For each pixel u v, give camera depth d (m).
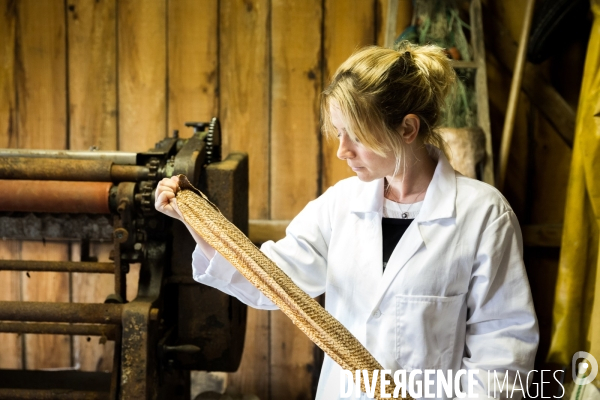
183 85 2.55
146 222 1.83
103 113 2.57
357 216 1.41
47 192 1.74
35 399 1.75
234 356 2.01
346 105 1.20
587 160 2.12
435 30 2.34
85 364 2.65
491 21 2.48
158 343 1.80
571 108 2.47
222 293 1.93
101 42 2.54
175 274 1.94
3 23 2.53
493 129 2.52
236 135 2.57
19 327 1.76
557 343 2.26
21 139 2.58
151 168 1.79
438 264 1.30
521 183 2.53
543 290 2.56
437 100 1.29
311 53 2.52
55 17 2.53
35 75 2.56
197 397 2.26
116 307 1.71
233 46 2.53
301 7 2.51
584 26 2.42
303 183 2.58
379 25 2.50
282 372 2.64
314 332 1.18
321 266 1.48
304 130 2.55
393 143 1.23
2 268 1.86
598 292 2.02
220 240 1.27
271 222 2.57
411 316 1.30
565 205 2.40
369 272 1.35
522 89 2.48
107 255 2.58
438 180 1.36
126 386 1.68
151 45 2.54
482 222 1.30
